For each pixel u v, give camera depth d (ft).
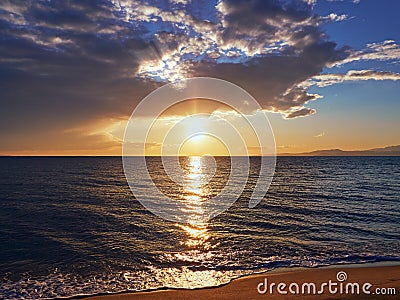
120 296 29.89
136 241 50.75
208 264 39.45
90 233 56.08
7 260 41.50
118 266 38.91
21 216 71.92
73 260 41.34
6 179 166.30
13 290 31.68
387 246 46.78
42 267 38.70
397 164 325.62
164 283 33.14
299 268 37.73
